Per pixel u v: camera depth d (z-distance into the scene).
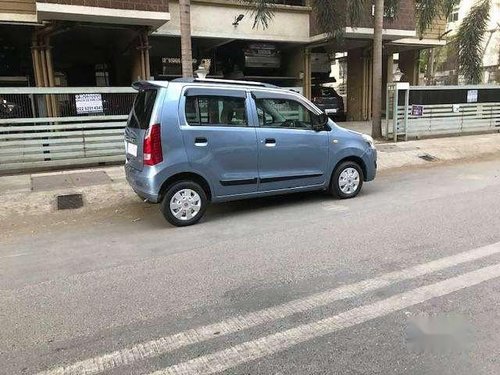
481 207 6.91
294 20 17.39
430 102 14.59
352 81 21.42
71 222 7.12
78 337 3.57
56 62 19.75
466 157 12.54
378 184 9.15
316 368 3.09
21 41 15.09
